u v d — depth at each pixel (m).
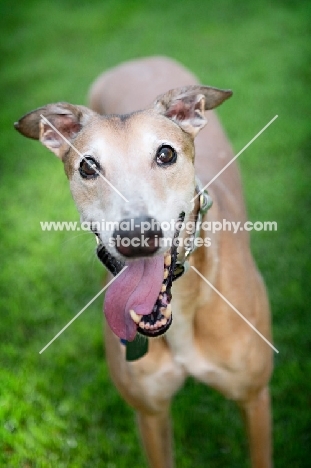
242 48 8.55
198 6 10.27
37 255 5.41
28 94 8.24
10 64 9.31
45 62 9.17
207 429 3.97
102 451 3.86
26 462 3.81
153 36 9.44
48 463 3.78
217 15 9.80
